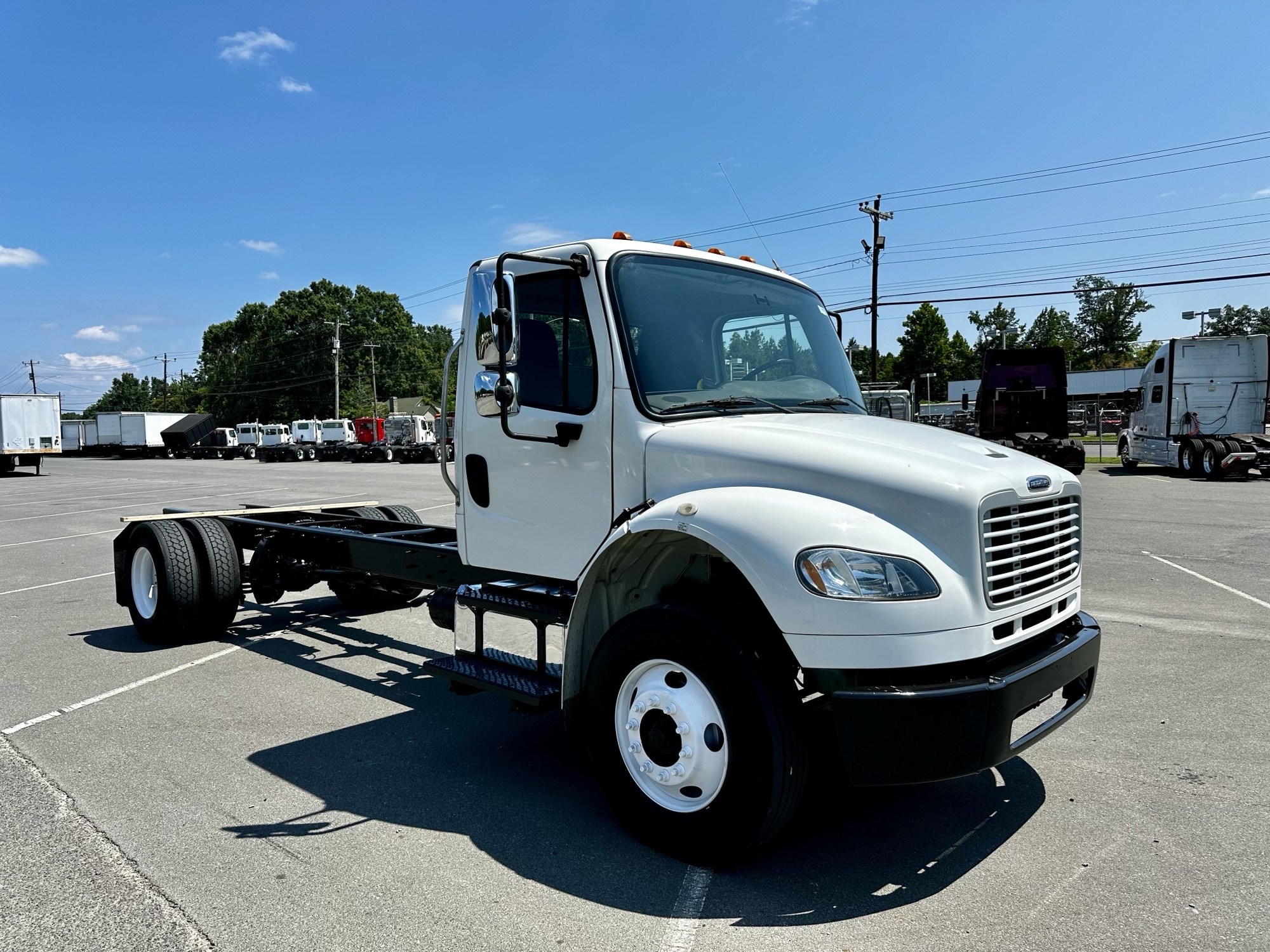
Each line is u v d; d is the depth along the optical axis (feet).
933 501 9.64
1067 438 73.20
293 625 23.88
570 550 12.39
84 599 28.68
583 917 9.30
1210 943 8.69
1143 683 17.48
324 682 18.47
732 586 10.82
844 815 11.89
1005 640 9.96
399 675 18.94
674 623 10.25
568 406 12.28
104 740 14.99
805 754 9.87
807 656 9.32
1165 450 73.77
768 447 10.69
